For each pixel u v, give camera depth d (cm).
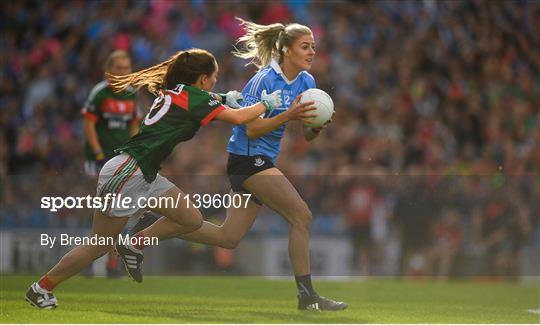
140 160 2202
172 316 2239
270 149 2361
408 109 5762
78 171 5272
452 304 2855
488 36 6438
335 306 2359
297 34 2350
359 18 6328
